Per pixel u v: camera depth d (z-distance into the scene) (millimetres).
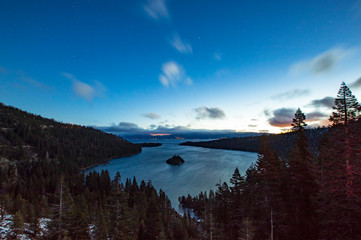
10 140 171375
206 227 29906
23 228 34281
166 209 67312
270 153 23922
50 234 24719
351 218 15906
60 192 25266
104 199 70312
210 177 135250
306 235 20625
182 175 143000
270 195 22359
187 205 82812
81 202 60656
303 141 25812
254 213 23906
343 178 16234
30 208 48719
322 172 19297
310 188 22234
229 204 31125
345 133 15625
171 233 44312
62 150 197750
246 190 28141
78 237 27125
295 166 24016
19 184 90062
